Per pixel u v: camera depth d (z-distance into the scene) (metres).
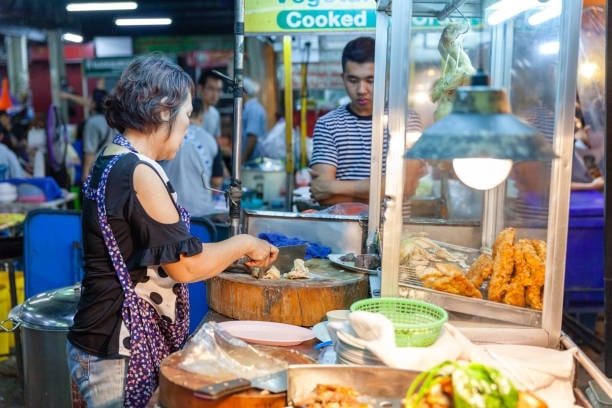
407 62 1.74
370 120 3.46
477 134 1.47
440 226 1.90
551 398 1.54
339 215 2.90
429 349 1.56
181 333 2.00
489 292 1.84
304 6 3.15
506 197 1.95
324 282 2.20
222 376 1.52
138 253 1.82
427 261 1.89
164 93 1.88
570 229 4.42
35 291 4.05
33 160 6.75
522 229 1.88
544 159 1.44
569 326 4.50
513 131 1.47
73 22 6.49
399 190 1.82
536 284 1.79
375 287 2.19
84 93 10.55
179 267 1.80
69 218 4.00
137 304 1.86
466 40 1.88
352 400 1.41
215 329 1.73
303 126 5.92
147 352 1.88
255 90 8.21
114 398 1.87
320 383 1.49
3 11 5.19
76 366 1.93
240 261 2.34
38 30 5.86
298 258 2.46
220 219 4.40
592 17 3.80
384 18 2.71
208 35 10.91
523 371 1.54
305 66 5.79
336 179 3.50
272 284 2.15
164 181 1.82
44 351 2.61
